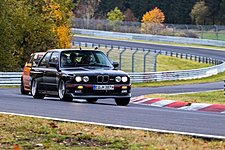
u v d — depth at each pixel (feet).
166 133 64.23
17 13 280.51
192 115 88.28
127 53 355.36
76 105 101.24
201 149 54.08
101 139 59.82
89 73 105.19
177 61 352.08
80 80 104.88
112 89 105.91
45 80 114.73
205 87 217.15
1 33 268.00
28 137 61.21
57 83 110.01
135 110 94.63
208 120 79.97
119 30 515.09
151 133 64.08
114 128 68.44
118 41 440.86
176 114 89.25
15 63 272.72
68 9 314.14
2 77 209.36
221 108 110.52
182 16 654.94
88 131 65.41
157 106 118.62
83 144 57.57
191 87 217.97
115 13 616.80
